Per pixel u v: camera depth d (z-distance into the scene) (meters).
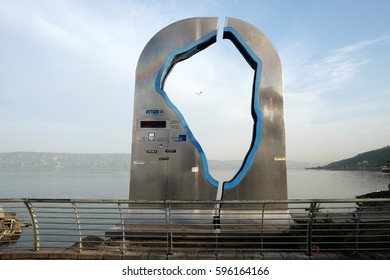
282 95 6.75
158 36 6.95
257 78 6.76
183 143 6.75
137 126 6.85
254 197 6.53
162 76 6.90
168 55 6.88
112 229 6.03
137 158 6.79
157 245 5.91
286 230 5.89
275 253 5.31
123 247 5.41
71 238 7.42
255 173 6.58
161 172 6.71
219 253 5.32
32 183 68.62
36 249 5.35
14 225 6.21
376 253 5.25
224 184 6.58
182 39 6.89
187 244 5.90
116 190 46.72
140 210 6.60
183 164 6.70
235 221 6.38
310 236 5.19
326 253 5.29
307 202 5.02
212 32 6.88
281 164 6.62
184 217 6.50
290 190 35.19
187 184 6.64
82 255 5.14
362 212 5.11
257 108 6.72
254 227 6.30
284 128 6.70
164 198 6.63
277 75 6.78
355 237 5.39
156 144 6.78
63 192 42.03
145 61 6.95
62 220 10.27
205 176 6.64
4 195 36.16
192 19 6.98
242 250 5.36
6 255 5.19
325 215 5.94
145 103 6.88
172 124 6.80
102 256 5.12
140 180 6.72
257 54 6.82
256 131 6.70
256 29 6.93
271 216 6.42
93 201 5.22
